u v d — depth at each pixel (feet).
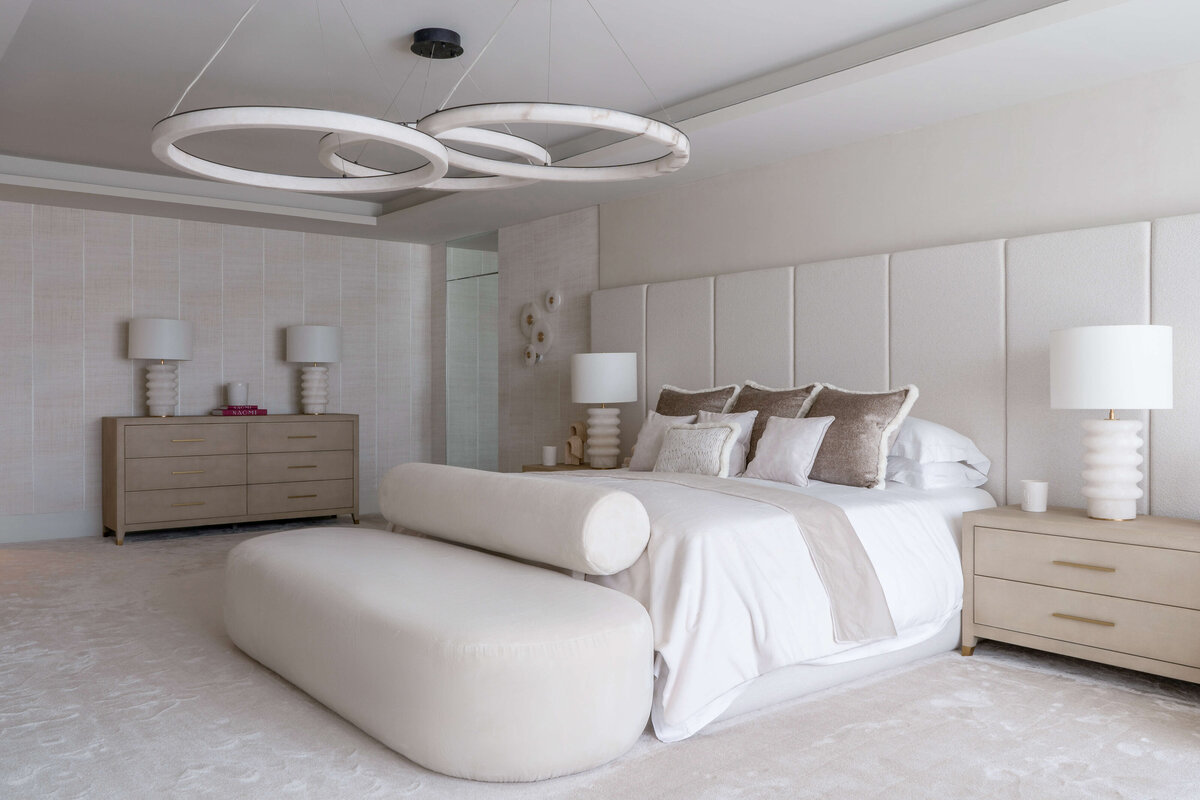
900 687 10.02
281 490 21.42
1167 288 11.10
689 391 16.70
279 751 8.22
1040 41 10.46
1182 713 9.23
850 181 14.83
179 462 20.06
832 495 11.50
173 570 16.51
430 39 11.91
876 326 14.20
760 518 9.61
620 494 9.07
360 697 8.39
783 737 8.55
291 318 23.50
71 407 20.51
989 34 10.51
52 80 13.79
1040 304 12.29
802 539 9.73
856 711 9.25
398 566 9.73
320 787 7.47
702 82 13.99
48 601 14.06
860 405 12.75
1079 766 7.88
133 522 19.52
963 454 12.57
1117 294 11.54
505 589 8.67
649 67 13.33
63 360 20.42
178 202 19.85
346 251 24.41
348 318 24.45
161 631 12.29
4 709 9.28
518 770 7.43
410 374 25.57
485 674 7.38
